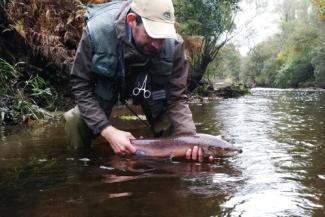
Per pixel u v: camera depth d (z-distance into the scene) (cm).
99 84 164
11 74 330
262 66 2859
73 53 408
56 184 120
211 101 651
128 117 312
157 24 142
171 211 95
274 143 198
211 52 1019
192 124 172
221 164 149
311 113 394
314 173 135
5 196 109
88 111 162
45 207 98
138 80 164
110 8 163
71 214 93
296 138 216
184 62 173
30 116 291
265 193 111
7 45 370
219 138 163
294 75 2038
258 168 142
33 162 152
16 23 360
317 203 103
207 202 102
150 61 159
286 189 115
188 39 741
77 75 163
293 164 150
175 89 174
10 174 134
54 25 396
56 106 383
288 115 368
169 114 176
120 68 157
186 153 156
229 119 326
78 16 397
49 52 383
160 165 147
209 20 938
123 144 155
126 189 114
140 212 94
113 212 94
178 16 897
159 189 114
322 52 1708
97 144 191
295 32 1992
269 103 586
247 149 181
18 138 211
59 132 234
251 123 294
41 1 393
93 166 145
